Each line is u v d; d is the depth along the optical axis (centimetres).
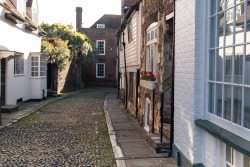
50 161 513
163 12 634
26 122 909
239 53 321
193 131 420
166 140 596
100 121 984
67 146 625
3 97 1173
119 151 584
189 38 438
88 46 2498
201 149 421
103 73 3164
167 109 638
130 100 1214
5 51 907
